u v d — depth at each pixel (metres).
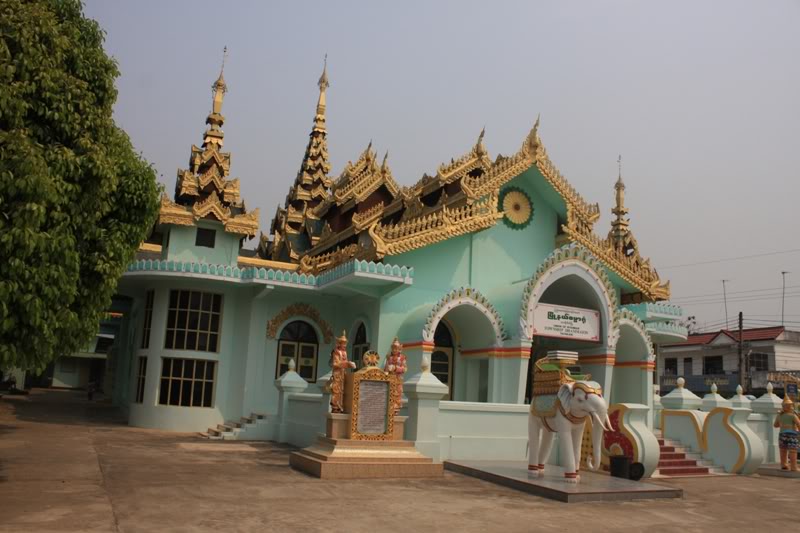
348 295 22.66
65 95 9.74
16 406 28.22
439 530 8.76
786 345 47.16
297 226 33.56
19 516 8.31
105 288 10.48
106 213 10.83
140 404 22.08
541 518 9.96
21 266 8.64
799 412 23.23
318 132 36.38
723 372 49.78
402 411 16.16
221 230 24.31
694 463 18.58
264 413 20.62
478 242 23.41
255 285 22.08
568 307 20.97
